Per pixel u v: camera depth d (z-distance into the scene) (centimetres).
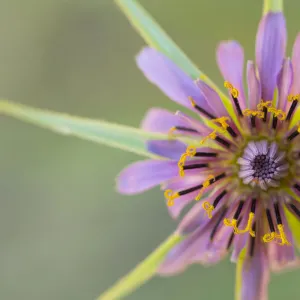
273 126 22
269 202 23
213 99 22
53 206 29
